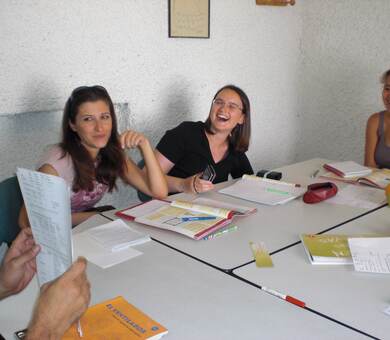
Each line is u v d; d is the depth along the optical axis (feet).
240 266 4.04
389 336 2.99
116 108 8.36
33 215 2.60
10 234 5.55
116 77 8.28
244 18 10.28
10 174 7.28
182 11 8.94
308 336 3.00
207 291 3.60
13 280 3.27
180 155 7.56
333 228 4.93
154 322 3.17
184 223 4.95
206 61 9.72
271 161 11.88
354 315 3.25
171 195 6.34
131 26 8.29
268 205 5.74
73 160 6.05
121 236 4.67
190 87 9.54
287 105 11.95
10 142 7.20
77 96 6.05
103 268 4.02
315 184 6.06
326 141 11.88
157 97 8.98
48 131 7.59
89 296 2.61
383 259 4.08
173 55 9.07
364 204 5.73
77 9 7.54
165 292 3.59
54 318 2.41
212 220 4.99
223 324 3.15
